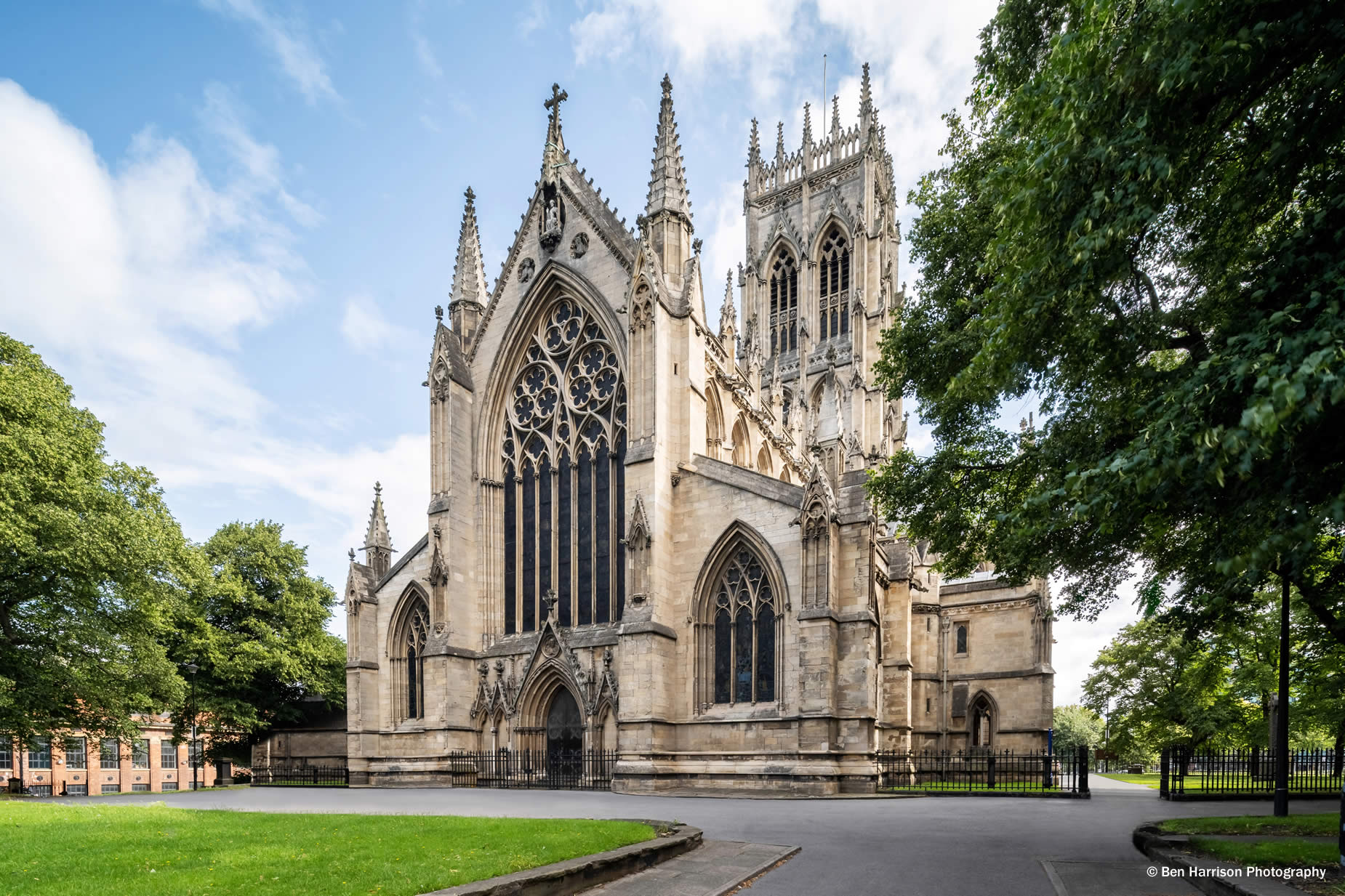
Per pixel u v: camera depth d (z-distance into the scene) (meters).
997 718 72.06
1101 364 18.23
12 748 53.53
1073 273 15.67
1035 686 70.94
